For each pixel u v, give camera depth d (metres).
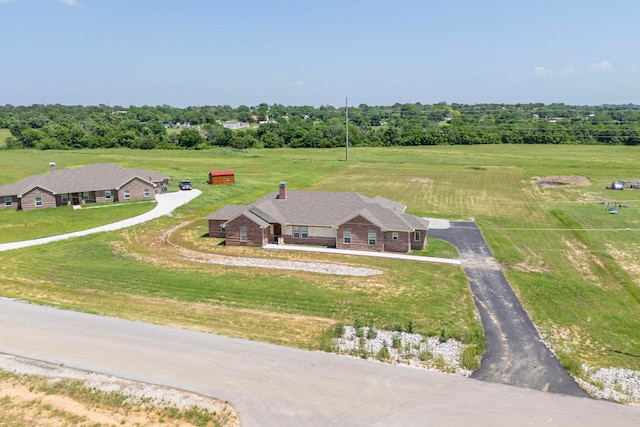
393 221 44.97
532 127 149.25
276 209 48.81
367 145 150.25
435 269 39.69
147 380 22.02
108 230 52.00
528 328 28.98
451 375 22.81
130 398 20.75
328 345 25.44
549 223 56.50
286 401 20.50
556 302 33.25
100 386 21.55
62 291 33.41
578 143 141.00
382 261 41.62
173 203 65.75
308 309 31.00
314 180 87.62
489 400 20.73
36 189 60.41
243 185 80.06
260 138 156.38
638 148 129.25
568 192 75.38
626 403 20.83
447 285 35.97
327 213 47.38
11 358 23.81
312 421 19.22
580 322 30.16
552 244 47.69
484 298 33.78
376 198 52.62
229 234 47.00
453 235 50.94
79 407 20.20
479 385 21.98
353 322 29.02
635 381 22.95
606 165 101.19
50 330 26.84
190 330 27.09
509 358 24.94
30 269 38.25
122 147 145.12
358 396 20.86
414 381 22.12
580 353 26.00
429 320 29.61
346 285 35.53
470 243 47.88
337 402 20.42
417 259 42.22
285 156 123.38
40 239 48.00
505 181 85.94
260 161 112.69
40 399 20.72
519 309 31.89
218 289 34.41
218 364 23.39
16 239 48.03
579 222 56.22
